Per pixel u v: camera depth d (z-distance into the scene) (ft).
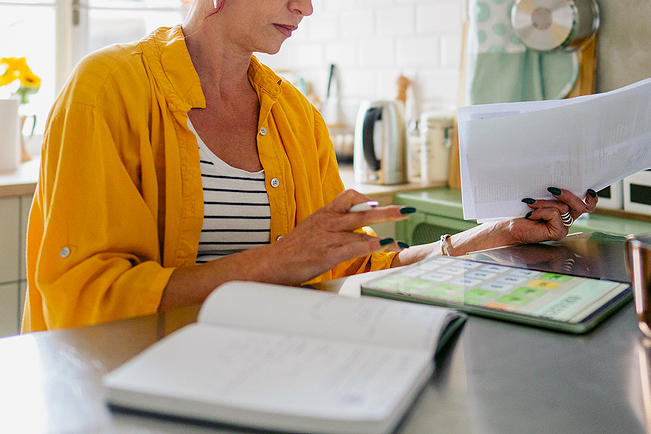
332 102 9.00
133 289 2.49
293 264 2.41
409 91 7.87
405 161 7.00
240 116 3.54
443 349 1.71
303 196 3.70
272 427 1.18
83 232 2.72
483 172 2.99
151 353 1.42
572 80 5.74
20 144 7.07
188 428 1.23
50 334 1.80
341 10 8.83
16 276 5.81
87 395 1.38
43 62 8.11
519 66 5.94
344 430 1.14
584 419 1.30
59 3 7.97
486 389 1.45
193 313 2.04
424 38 7.68
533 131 2.85
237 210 3.39
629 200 5.24
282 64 10.04
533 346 1.73
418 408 1.34
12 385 1.43
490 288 2.25
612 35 5.53
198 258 3.36
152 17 8.39
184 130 3.21
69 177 2.77
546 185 3.09
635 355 1.66
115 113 2.96
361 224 2.35
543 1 5.52
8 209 5.67
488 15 5.99
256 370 1.35
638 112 2.91
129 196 2.85
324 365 1.37
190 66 3.25
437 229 6.23
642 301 1.77
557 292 2.18
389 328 1.58
